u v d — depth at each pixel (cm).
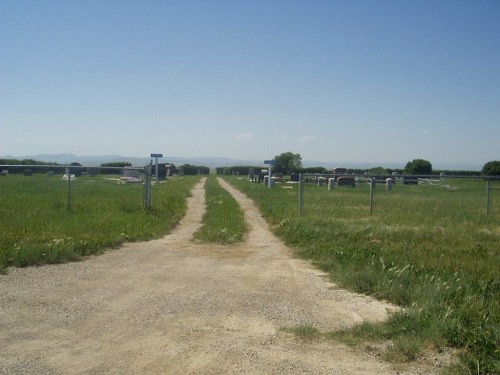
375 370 498
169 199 2394
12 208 1728
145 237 1319
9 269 910
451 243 1236
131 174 3988
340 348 554
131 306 702
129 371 491
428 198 2533
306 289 815
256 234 1472
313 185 3978
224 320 648
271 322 642
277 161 6156
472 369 490
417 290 746
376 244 1209
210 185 4322
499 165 4438
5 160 4834
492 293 740
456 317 612
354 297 767
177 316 661
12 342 562
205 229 1519
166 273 919
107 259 1035
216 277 894
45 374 481
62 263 982
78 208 1756
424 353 534
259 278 891
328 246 1167
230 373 487
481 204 2244
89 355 529
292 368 500
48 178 3831
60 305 702
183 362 512
